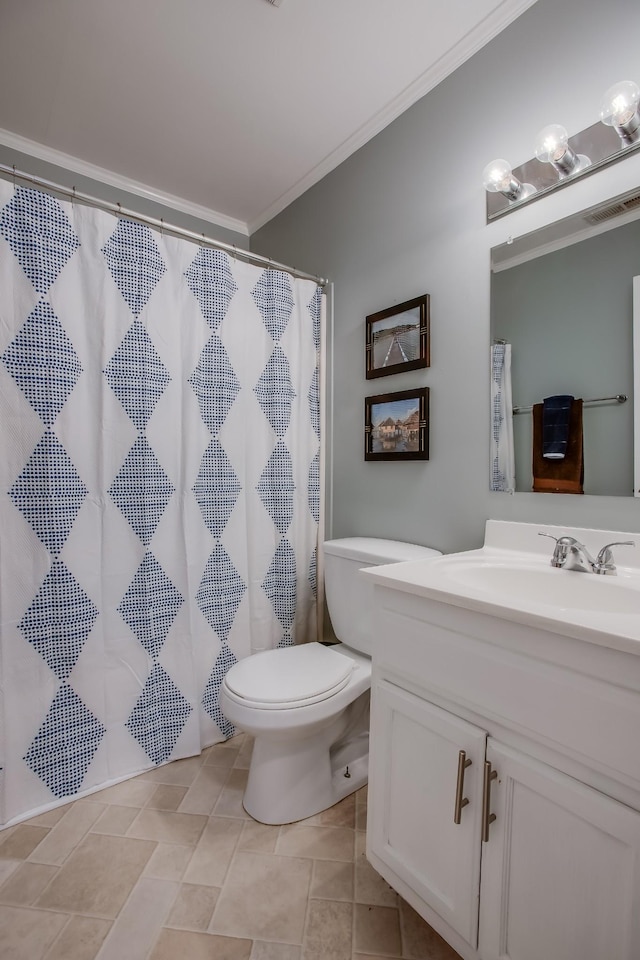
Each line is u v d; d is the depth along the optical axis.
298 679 1.37
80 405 1.45
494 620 0.85
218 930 1.04
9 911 1.08
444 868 0.93
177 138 1.89
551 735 0.77
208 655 1.73
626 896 0.67
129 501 1.53
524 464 1.35
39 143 1.92
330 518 2.07
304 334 1.99
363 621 1.56
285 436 1.91
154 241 1.57
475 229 1.47
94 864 1.21
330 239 2.06
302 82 1.61
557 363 1.28
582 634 0.71
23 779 1.37
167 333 1.60
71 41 1.45
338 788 1.47
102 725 1.50
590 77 1.19
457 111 1.52
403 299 1.71
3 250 1.32
